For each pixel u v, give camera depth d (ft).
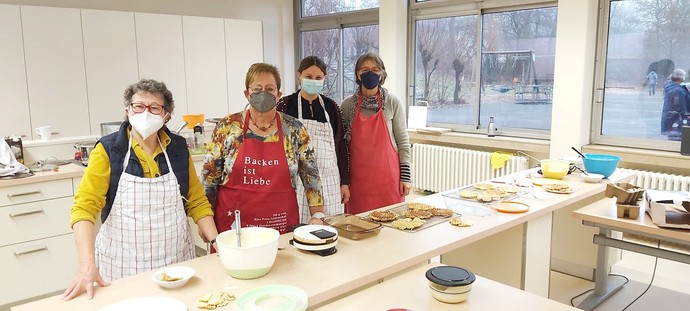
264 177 6.98
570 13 14.06
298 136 7.23
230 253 5.09
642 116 14.28
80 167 11.18
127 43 17.25
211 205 7.22
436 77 19.19
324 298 4.90
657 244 13.33
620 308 10.25
